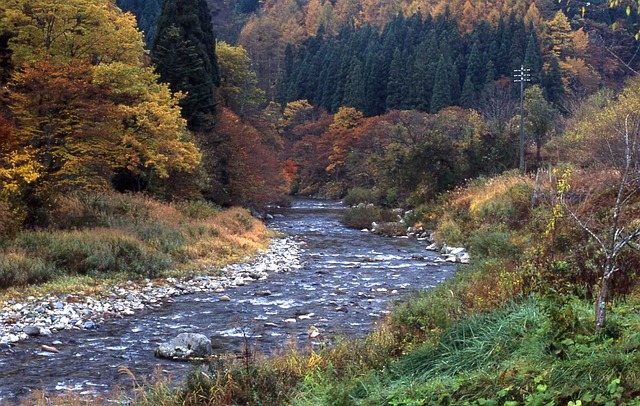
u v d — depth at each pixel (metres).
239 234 27.17
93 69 21.14
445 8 110.25
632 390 5.03
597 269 8.38
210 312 13.70
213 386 7.09
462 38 97.00
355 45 96.12
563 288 8.27
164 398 7.18
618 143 23.84
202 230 23.92
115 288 15.87
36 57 21.36
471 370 6.48
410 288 16.67
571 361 5.62
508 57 83.38
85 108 19.44
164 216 25.23
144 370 9.21
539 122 42.88
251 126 51.56
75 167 19.58
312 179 80.94
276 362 8.02
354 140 73.56
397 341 8.34
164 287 16.66
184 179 31.83
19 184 18.62
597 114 30.31
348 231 35.59
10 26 22.31
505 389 5.50
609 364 5.42
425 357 7.18
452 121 53.97
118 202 24.83
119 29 24.56
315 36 119.94
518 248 18.98
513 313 7.46
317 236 32.47
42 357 9.98
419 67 80.81
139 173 28.12
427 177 39.94
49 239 17.77
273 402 6.86
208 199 36.97
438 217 32.34
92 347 10.64
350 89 84.75
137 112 22.23
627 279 8.10
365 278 18.58
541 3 99.56
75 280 15.89
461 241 25.55
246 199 42.69
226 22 137.38
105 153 21.42
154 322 12.71
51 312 13.18
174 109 25.06
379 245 28.20
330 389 6.49
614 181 18.92
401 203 45.34
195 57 39.06
